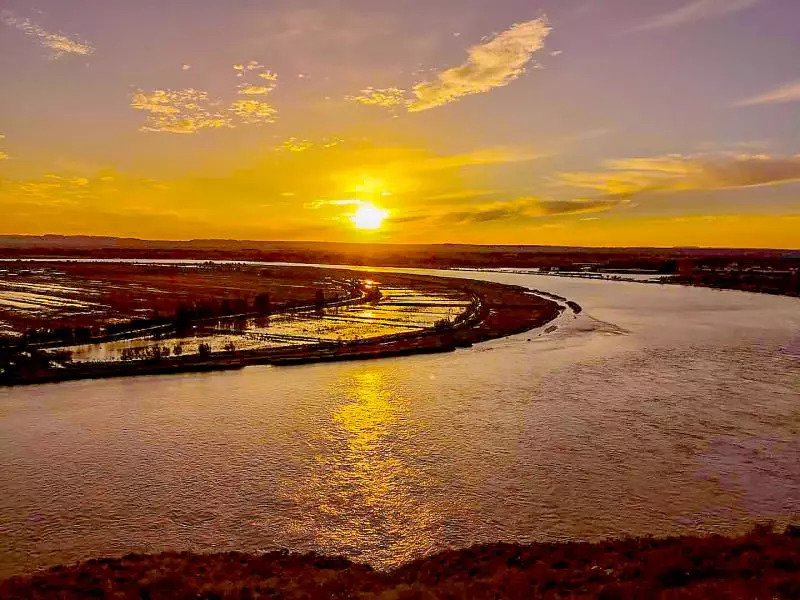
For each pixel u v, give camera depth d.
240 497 23.92
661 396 37.84
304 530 21.41
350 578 17.08
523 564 17.69
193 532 21.23
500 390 39.78
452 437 30.58
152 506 23.14
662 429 31.42
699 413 34.16
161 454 28.34
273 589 15.91
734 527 21.05
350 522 21.94
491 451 28.55
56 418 33.91
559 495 23.81
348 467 26.81
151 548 20.14
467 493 24.12
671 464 26.73
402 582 16.83
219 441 30.11
